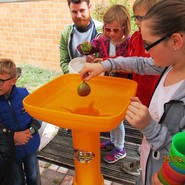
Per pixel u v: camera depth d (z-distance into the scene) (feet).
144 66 4.39
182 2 2.86
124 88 4.56
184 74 3.19
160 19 2.85
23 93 5.84
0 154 5.10
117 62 4.42
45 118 3.51
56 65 16.30
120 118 3.31
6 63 5.27
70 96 4.46
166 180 2.67
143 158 3.93
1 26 16.83
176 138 2.48
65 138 8.35
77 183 5.05
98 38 6.79
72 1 7.27
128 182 6.52
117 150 7.16
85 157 4.70
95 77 4.72
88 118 3.21
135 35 5.81
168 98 3.26
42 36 15.76
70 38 7.98
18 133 5.45
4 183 5.32
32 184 6.54
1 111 5.46
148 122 3.04
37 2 14.80
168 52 2.96
